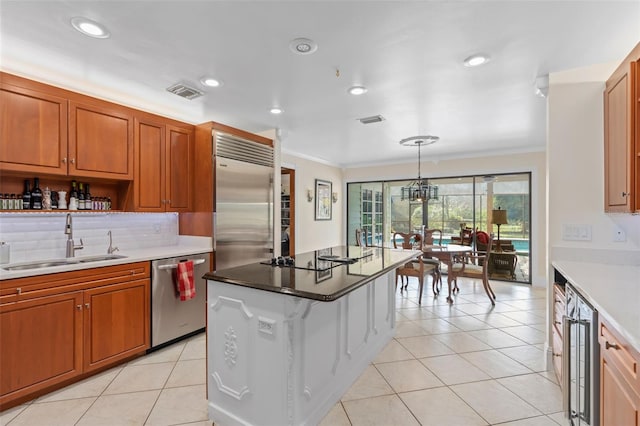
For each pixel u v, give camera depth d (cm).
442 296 468
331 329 209
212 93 287
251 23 182
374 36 195
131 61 228
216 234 327
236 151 350
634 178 182
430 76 252
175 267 292
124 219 315
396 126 395
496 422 191
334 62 229
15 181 246
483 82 263
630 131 183
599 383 143
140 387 225
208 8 168
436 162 603
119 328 251
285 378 165
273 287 164
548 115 247
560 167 243
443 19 178
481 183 577
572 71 240
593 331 147
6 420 190
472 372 249
